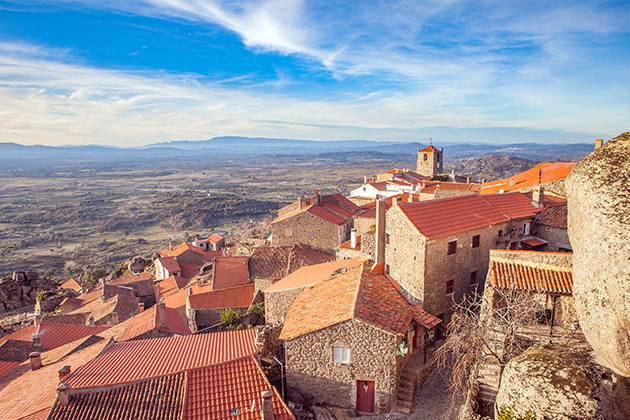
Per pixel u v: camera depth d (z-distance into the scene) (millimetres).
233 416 18156
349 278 25734
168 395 19203
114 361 22891
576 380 12883
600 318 11789
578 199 12797
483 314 22297
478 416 18047
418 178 108375
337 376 20828
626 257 11078
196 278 66500
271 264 46938
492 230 32688
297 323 22234
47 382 23688
